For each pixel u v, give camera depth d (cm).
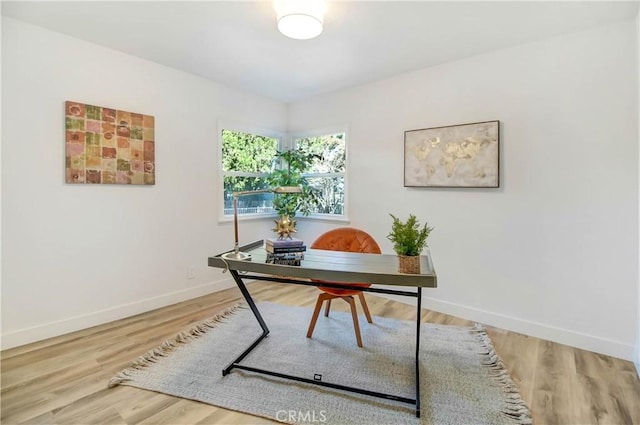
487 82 289
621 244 233
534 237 269
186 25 245
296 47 281
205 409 177
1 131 235
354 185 390
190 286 357
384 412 176
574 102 248
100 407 178
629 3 209
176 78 336
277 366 221
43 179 254
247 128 411
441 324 294
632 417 171
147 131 314
